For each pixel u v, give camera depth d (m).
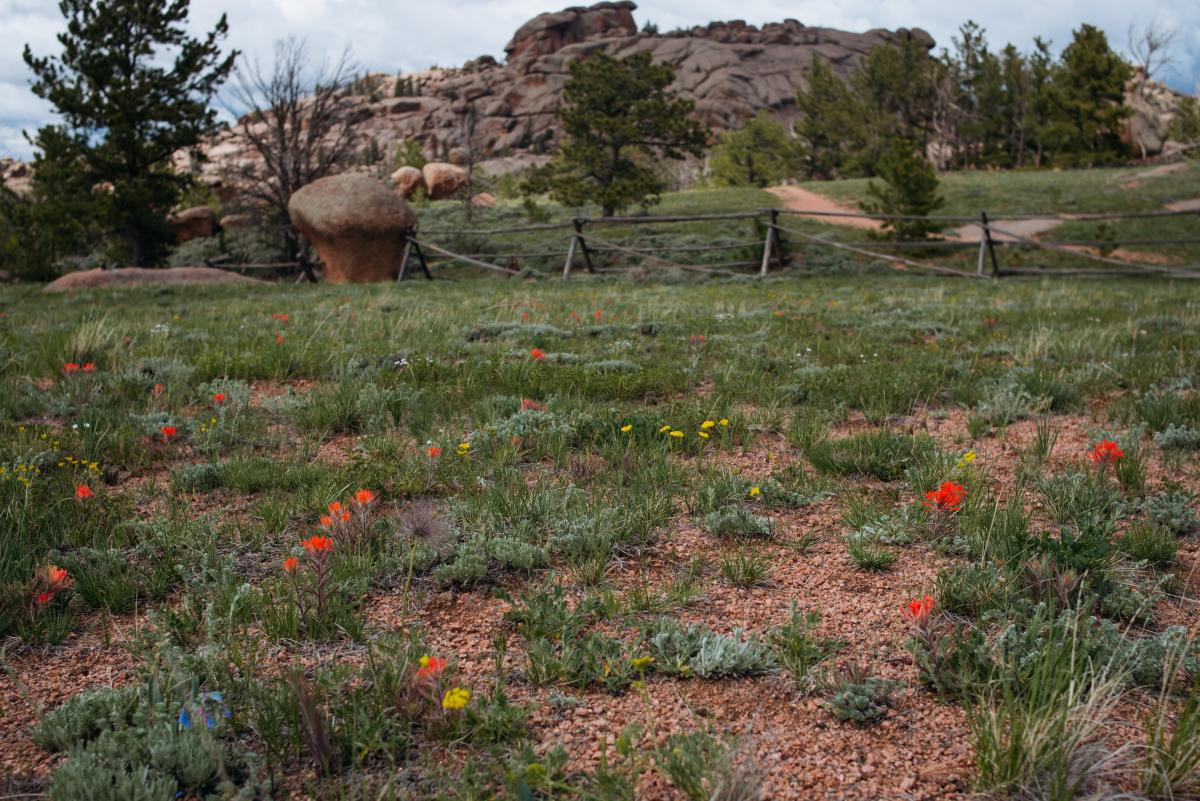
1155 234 30.06
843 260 24.28
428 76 143.25
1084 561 3.14
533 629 3.00
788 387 6.70
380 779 2.24
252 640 2.90
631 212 37.28
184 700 2.45
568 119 31.23
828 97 60.41
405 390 6.52
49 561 3.47
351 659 2.85
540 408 6.07
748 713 2.57
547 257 27.39
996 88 60.09
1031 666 2.61
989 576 3.24
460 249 28.11
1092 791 2.18
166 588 3.34
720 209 37.25
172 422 5.58
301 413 6.02
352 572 3.40
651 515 4.07
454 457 4.93
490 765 2.24
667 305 12.98
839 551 3.79
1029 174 45.66
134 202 27.28
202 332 9.97
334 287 19.61
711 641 2.90
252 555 3.68
